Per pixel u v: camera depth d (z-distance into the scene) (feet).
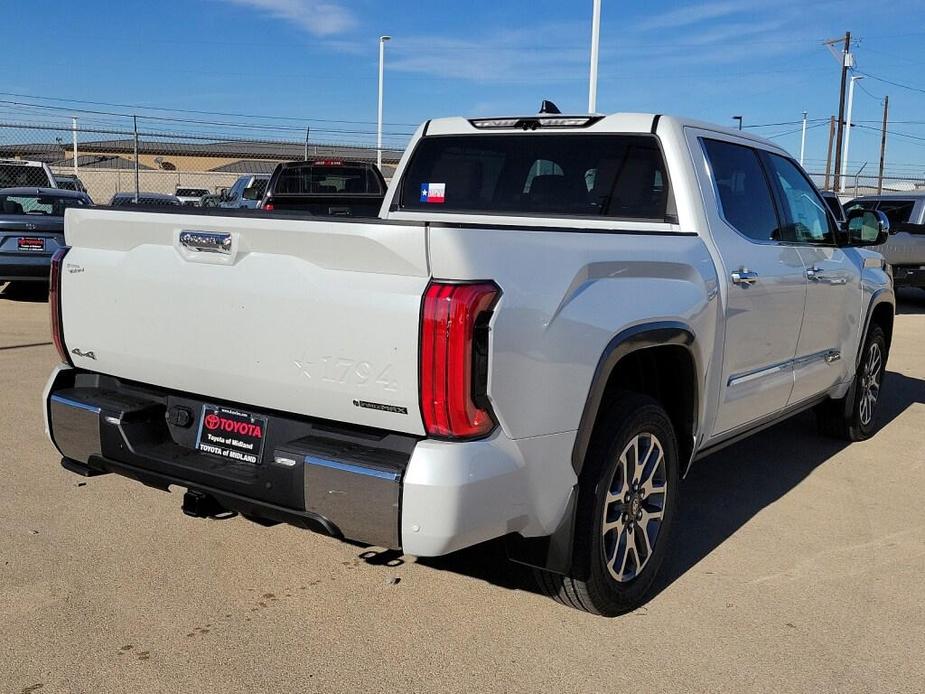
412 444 9.18
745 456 19.66
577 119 14.92
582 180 14.71
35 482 15.85
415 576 12.60
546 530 10.05
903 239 50.83
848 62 127.65
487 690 9.80
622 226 13.98
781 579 13.00
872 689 10.07
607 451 10.74
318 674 9.99
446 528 8.82
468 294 8.57
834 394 19.20
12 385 23.38
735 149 15.06
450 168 16.33
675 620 11.60
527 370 9.22
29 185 54.95
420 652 10.54
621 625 11.41
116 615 11.16
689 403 12.55
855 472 18.54
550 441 9.68
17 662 10.00
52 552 12.95
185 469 10.47
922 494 17.15
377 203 39.50
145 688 9.58
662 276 11.71
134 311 10.91
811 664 10.58
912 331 41.55
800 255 15.90
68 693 9.43
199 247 10.21
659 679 10.14
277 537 13.82
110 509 14.71
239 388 10.17
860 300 18.99
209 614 11.28
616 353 10.44
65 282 11.71
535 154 15.25
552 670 10.25
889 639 11.24
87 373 12.12
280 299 9.56
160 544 13.39
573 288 9.91
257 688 9.67
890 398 26.27
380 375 8.98
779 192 15.94
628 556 11.68
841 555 13.97
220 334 10.11
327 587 12.17
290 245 9.48
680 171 13.57
